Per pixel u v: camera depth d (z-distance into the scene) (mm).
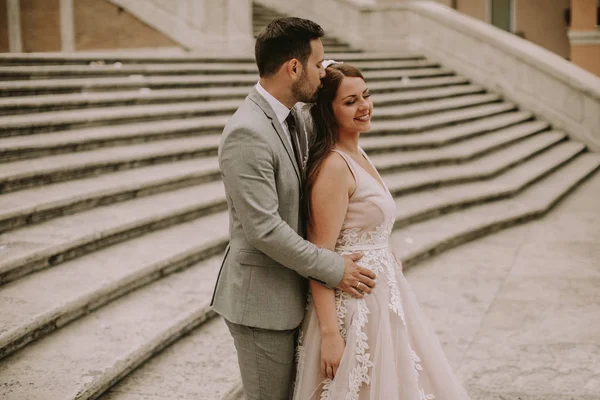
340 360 2518
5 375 3299
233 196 2342
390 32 13633
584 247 6535
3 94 7195
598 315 4832
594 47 16172
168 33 12836
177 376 3604
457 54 12914
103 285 4156
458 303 5152
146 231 5285
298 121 2631
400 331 2637
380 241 2688
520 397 3730
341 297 2574
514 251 6484
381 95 10734
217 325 4305
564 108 11727
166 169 6449
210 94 8797
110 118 7184
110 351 3588
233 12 12609
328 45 13695
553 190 8547
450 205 7430
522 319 4809
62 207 5145
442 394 2750
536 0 19062
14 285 4117
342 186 2537
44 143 6059
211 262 5090
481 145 9594
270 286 2490
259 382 2594
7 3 13469
